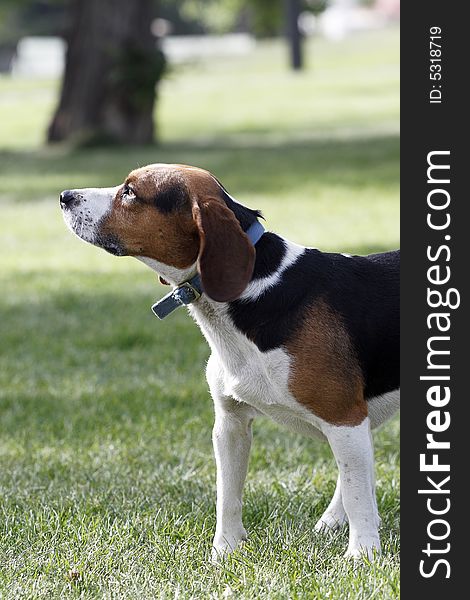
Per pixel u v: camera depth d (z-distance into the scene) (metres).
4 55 85.25
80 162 29.73
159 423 9.32
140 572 6.16
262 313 6.06
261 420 9.41
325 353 6.07
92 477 8.02
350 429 6.13
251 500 7.38
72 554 6.40
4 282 15.69
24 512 7.17
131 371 11.13
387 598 5.66
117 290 14.91
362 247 17.02
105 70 32.84
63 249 18.47
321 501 7.38
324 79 57.38
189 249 6.14
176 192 6.11
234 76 63.34
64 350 11.97
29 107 48.97
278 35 92.44
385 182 24.17
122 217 6.17
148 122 33.50
